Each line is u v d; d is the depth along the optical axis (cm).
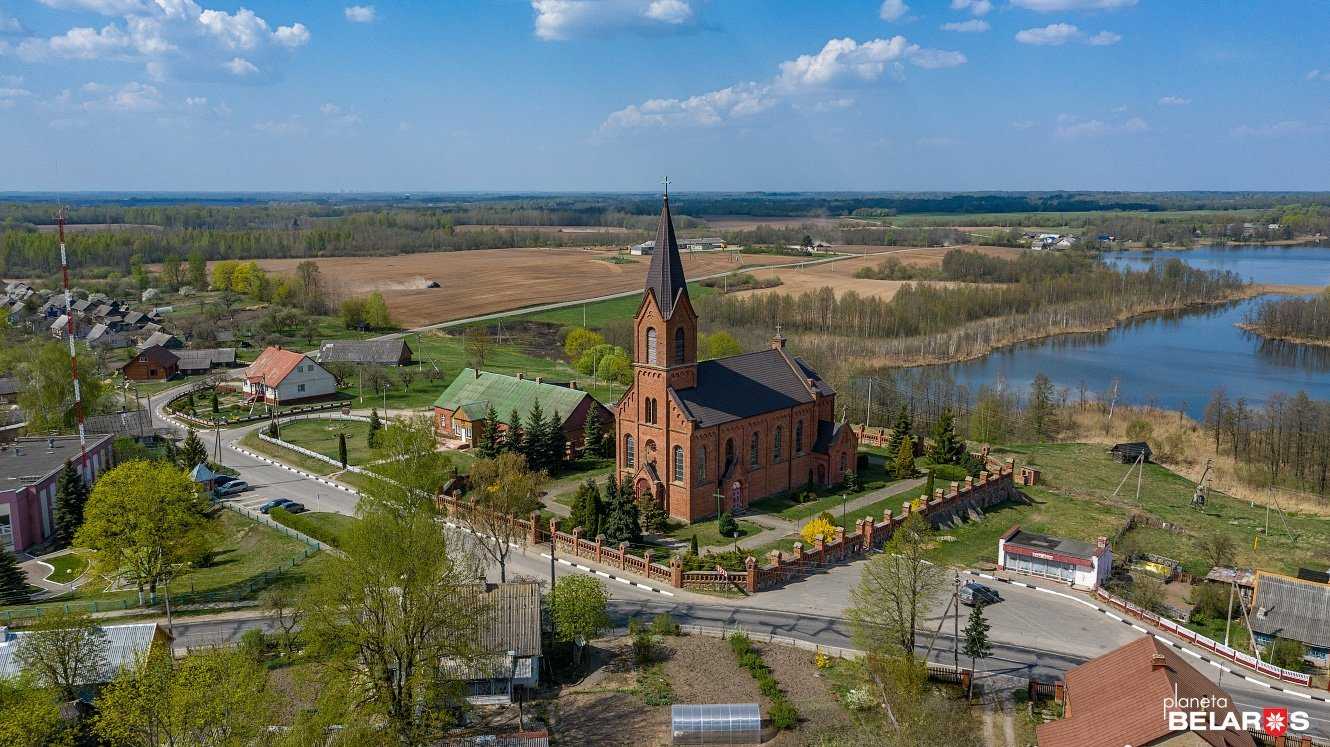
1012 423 14562
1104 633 7244
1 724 4716
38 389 12569
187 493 7856
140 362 17600
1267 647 6981
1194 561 9069
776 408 10012
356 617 5531
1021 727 5781
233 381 16838
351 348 18362
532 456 10825
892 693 5659
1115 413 15400
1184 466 12838
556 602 6378
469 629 5878
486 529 8594
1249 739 5038
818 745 5416
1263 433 13500
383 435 7181
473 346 18588
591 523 8706
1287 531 10162
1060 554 8256
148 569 7694
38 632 5694
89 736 5356
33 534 9369
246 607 7569
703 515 9400
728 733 5472
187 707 4694
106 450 11312
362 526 5675
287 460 12081
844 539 8600
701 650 6688
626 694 6038
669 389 9119
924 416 14650
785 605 7538
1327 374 19138
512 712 5891
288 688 6028
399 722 5309
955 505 9894
